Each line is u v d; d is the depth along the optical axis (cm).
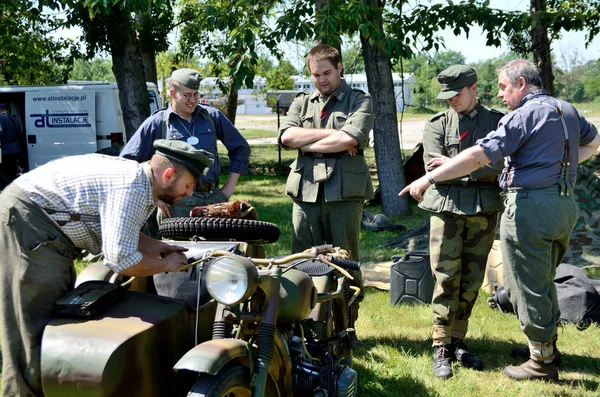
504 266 437
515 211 418
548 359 443
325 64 462
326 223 482
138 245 305
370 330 554
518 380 453
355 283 479
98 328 271
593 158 1207
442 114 480
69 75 1802
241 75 805
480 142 407
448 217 461
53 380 264
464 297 475
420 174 1239
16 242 281
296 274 344
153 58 1830
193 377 308
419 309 605
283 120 492
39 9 1030
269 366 296
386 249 848
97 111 1272
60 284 290
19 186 289
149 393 276
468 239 467
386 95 1138
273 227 375
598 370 468
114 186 286
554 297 439
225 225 368
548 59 1193
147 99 938
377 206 1248
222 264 285
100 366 257
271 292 306
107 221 281
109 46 918
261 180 1694
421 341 527
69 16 1023
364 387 430
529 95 421
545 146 407
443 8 1051
